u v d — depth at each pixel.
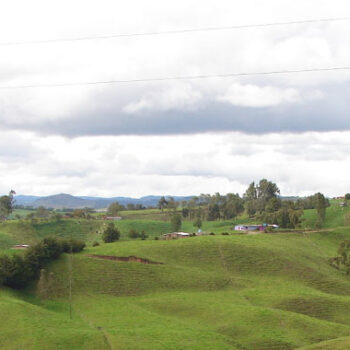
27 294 119.81
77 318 104.88
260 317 103.19
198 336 91.69
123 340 85.06
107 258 144.75
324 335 95.50
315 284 138.88
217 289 130.00
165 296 122.62
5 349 81.19
